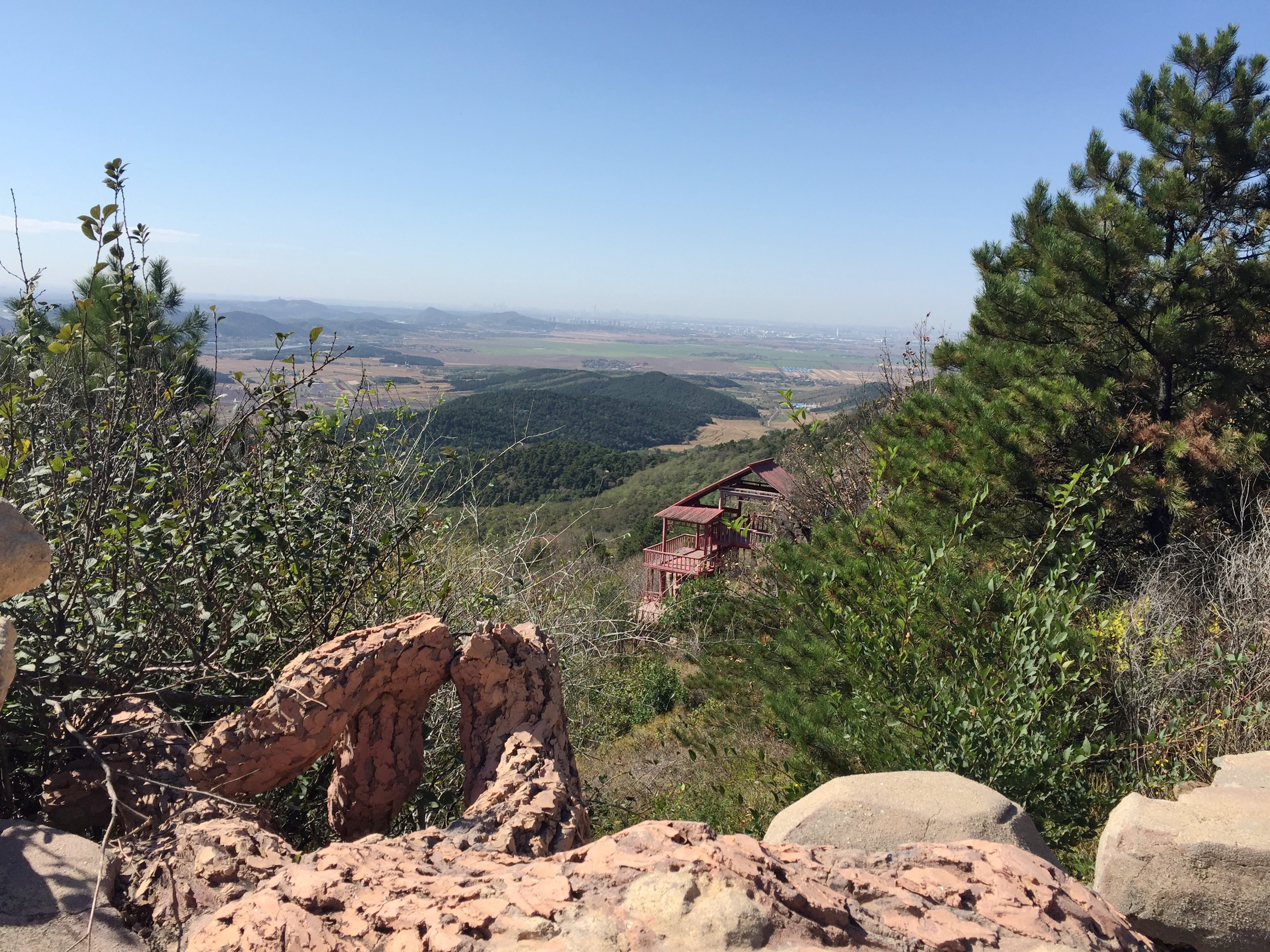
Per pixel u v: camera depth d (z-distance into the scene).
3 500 2.38
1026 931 1.54
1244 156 8.38
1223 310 7.99
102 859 2.01
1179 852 2.82
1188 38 9.08
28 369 3.48
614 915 1.40
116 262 3.66
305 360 4.25
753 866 1.53
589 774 8.07
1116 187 9.25
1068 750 3.92
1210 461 7.58
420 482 5.51
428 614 3.21
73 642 3.09
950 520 6.96
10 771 2.99
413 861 1.98
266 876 2.21
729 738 7.23
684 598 10.98
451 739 4.56
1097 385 8.20
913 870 1.76
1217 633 4.96
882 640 4.48
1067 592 4.52
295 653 4.04
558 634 5.66
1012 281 8.75
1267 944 2.68
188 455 3.77
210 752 2.84
